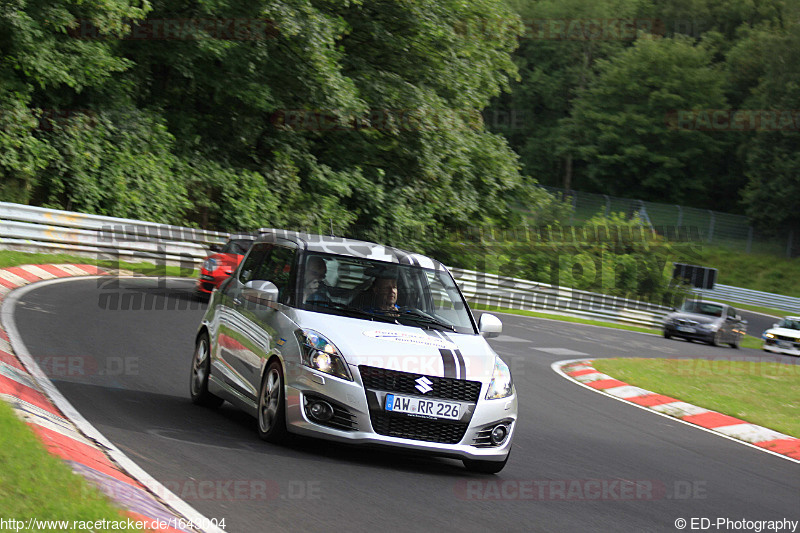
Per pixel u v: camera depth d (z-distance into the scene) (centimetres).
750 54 12356
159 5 4509
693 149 11544
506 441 1157
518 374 2347
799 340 5019
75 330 1817
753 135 11512
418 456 1122
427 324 1214
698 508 1133
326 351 1084
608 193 12025
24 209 3006
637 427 1808
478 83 5772
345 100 4728
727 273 9488
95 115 4119
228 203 4622
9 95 3659
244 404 1202
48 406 1088
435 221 5650
